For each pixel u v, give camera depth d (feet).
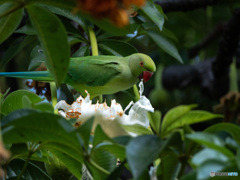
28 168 11.23
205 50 25.91
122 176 19.69
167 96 22.97
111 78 17.70
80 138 8.10
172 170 8.54
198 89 25.70
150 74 19.21
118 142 7.91
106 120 11.85
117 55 17.47
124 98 23.75
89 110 11.89
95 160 9.15
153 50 25.14
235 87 21.77
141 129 8.94
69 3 8.68
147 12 12.60
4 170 9.52
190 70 25.25
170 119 8.18
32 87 17.94
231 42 21.36
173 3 21.81
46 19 8.75
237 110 17.33
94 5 6.37
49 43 8.98
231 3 25.29
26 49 20.36
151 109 11.87
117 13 6.41
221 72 22.65
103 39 17.21
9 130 7.69
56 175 12.32
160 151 7.31
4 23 10.11
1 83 20.08
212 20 26.17
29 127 7.94
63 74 9.32
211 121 22.40
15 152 9.54
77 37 16.75
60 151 10.41
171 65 25.40
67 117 12.00
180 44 25.76
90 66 17.52
